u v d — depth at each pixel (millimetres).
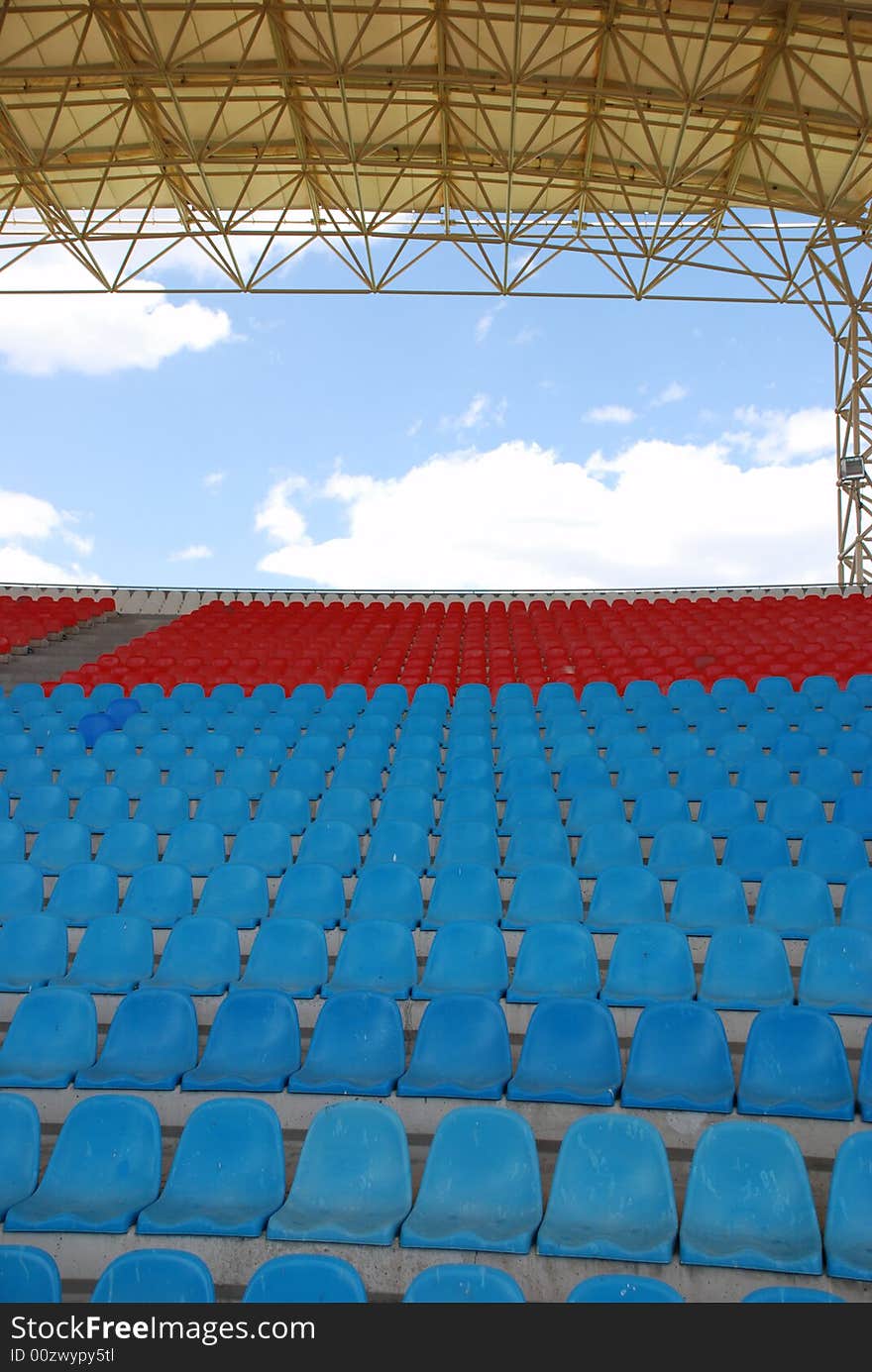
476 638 15477
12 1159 4020
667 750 9234
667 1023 4609
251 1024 4957
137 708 11461
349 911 6867
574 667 12867
